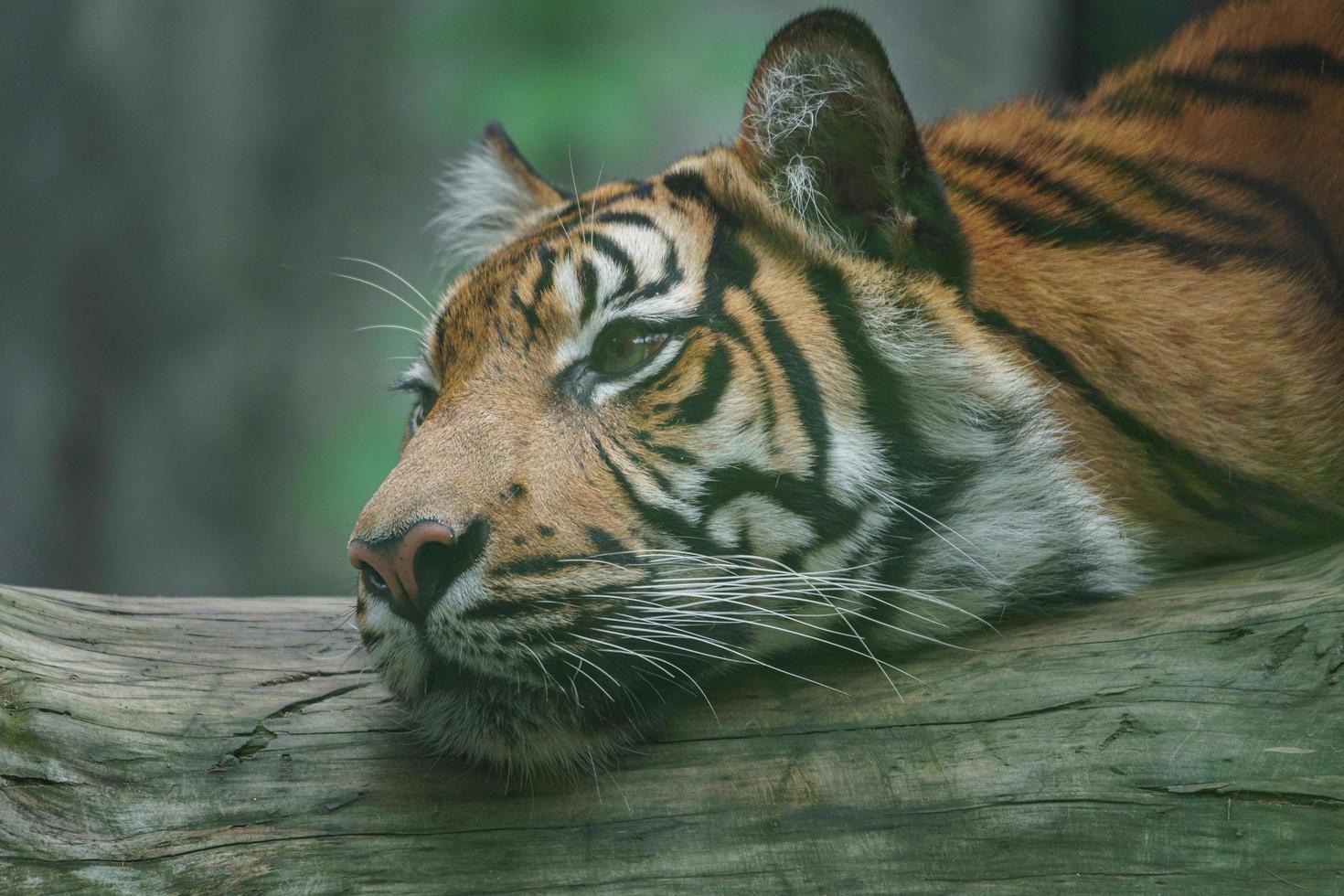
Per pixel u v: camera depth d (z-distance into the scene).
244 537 22.02
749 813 5.36
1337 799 4.81
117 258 21.83
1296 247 6.73
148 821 5.40
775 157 6.19
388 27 22.95
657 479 5.62
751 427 5.72
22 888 5.14
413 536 5.20
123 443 21.83
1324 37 7.23
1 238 21.44
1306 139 6.88
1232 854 4.89
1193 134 7.23
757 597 5.69
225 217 22.52
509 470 5.51
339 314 23.03
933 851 5.21
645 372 5.79
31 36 21.39
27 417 21.44
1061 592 6.10
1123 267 6.62
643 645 5.55
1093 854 5.06
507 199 8.09
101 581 21.61
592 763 5.55
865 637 5.93
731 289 5.95
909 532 5.90
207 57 22.19
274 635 6.50
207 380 22.22
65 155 21.64
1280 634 5.22
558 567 5.39
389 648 5.43
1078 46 11.70
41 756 5.43
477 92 20.92
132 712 5.71
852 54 5.90
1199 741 5.08
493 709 5.45
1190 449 6.48
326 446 21.86
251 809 5.47
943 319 6.05
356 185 23.23
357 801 5.50
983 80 16.80
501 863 5.34
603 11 21.03
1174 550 6.66
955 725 5.43
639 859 5.32
